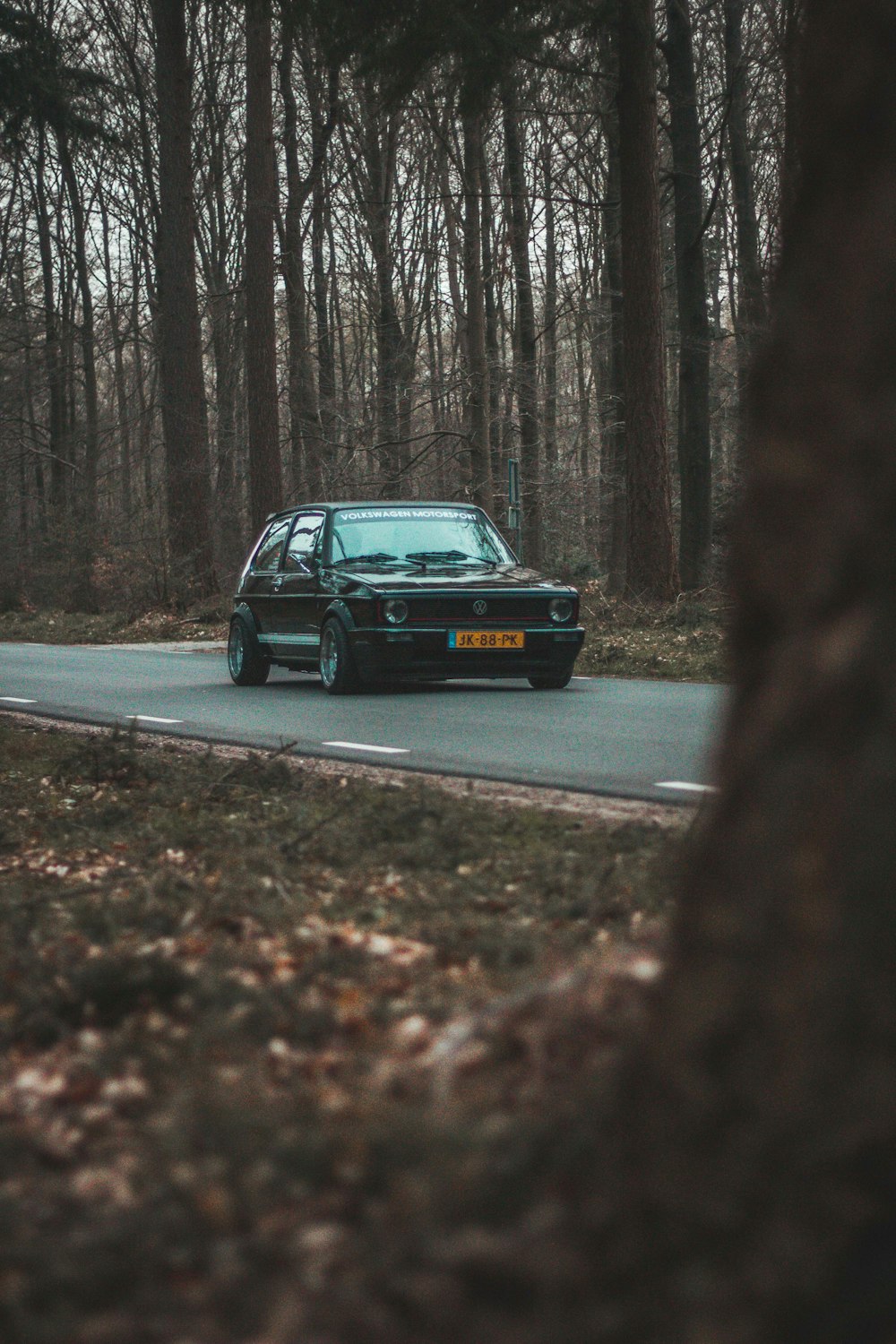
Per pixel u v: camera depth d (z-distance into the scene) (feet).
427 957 13.92
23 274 154.10
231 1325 7.27
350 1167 8.69
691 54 89.66
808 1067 6.60
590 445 157.99
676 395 159.74
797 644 6.98
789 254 7.50
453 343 146.30
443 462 117.80
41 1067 11.66
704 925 7.10
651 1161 7.00
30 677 56.70
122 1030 12.11
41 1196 9.06
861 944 6.56
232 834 21.36
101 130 108.68
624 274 74.33
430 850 19.33
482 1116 8.79
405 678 44.93
